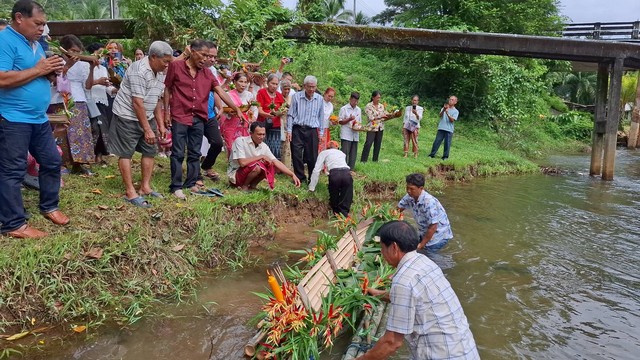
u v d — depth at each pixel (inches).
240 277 197.6
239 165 266.5
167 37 403.2
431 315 109.3
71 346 140.6
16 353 134.1
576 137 834.8
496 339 161.8
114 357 137.7
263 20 415.2
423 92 719.7
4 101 154.6
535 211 335.3
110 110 278.8
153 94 209.8
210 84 235.0
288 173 271.7
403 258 114.5
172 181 230.1
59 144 241.3
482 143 629.0
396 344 109.9
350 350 144.1
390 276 181.5
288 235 251.8
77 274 162.4
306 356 134.3
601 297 196.5
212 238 208.4
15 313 146.0
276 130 316.8
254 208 247.0
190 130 235.3
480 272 216.4
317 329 140.9
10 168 159.9
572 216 323.3
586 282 210.8
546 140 769.6
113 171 261.3
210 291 183.3
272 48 435.8
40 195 178.5
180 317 162.6
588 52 450.0
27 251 155.8
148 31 393.7
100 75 269.1
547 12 806.5
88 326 150.9
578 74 1245.1
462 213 322.0
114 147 207.0
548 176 500.7
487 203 355.6
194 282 188.2
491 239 265.9
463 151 529.7
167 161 299.0
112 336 147.9
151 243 187.9
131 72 201.2
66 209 194.9
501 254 241.8
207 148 315.9
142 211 203.6
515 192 402.9
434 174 432.8
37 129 166.4
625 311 185.3
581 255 244.4
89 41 470.3
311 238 249.6
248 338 152.6
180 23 400.5
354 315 159.3
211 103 263.6
